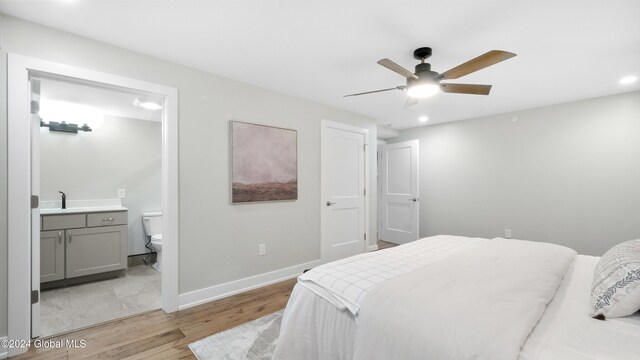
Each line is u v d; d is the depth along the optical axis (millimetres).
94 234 3135
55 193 3426
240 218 2852
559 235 3584
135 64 2227
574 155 3471
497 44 2090
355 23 1853
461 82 2797
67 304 2547
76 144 3578
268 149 3055
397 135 5328
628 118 3123
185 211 2480
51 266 2877
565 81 2799
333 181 3797
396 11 1717
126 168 3953
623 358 865
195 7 1689
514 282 1360
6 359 1726
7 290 1748
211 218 2641
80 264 3043
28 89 1826
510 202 3990
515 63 2389
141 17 1791
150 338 1983
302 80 2852
